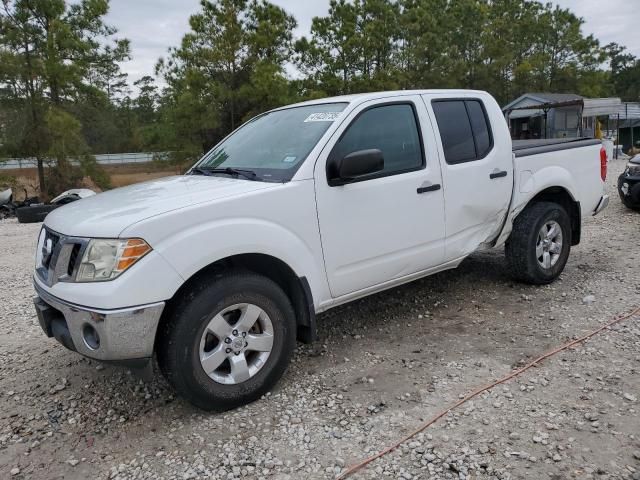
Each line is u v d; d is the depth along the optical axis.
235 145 4.39
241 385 3.29
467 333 4.31
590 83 36.62
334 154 3.71
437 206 4.27
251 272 3.32
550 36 35.84
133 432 3.16
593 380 3.44
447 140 4.42
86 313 2.90
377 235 3.91
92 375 3.92
